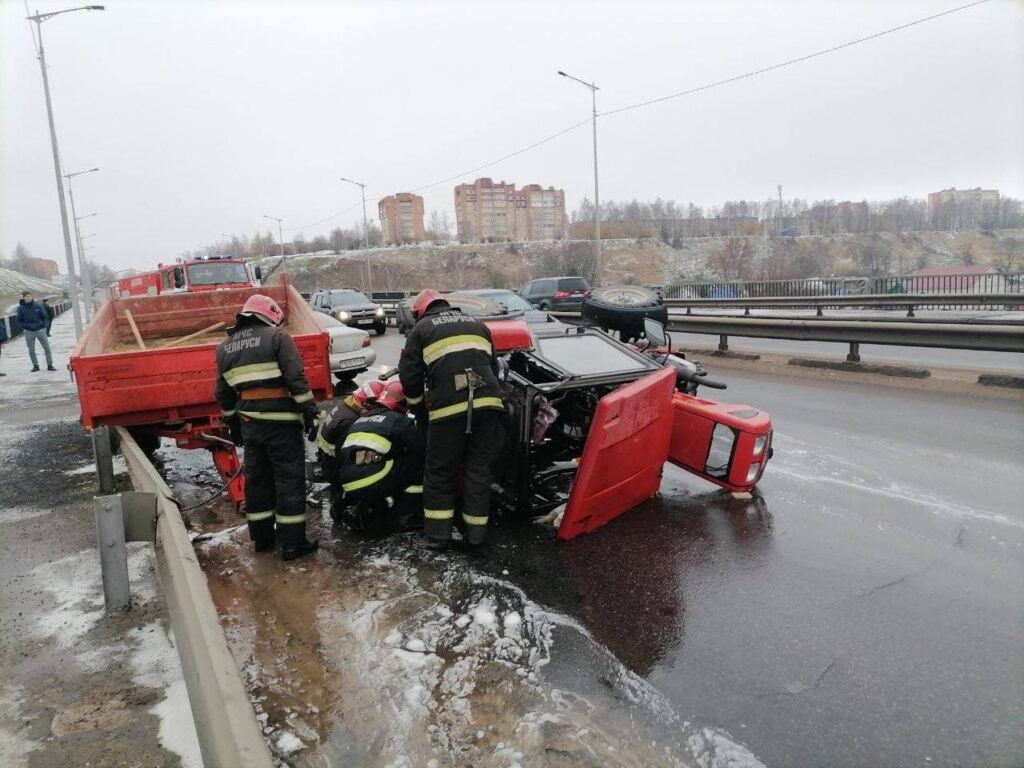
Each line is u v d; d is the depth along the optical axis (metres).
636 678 3.01
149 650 3.38
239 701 2.11
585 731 2.67
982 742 2.57
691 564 4.11
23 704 2.96
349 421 4.89
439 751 2.59
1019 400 7.98
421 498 4.80
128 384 5.41
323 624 3.55
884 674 2.99
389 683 3.02
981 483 5.28
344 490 4.58
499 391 4.30
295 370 4.21
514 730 2.69
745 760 2.51
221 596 3.92
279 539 4.46
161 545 3.44
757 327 12.39
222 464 5.45
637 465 4.70
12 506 5.69
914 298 20.20
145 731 2.77
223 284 16.80
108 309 7.21
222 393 4.43
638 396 4.46
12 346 22.39
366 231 43.91
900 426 7.07
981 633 3.29
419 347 4.30
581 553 4.31
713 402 5.41
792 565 4.06
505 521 4.87
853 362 10.73
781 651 3.19
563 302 23.36
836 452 6.24
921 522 4.60
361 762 2.54
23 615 3.76
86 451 7.57
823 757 2.52
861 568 3.99
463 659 3.18
